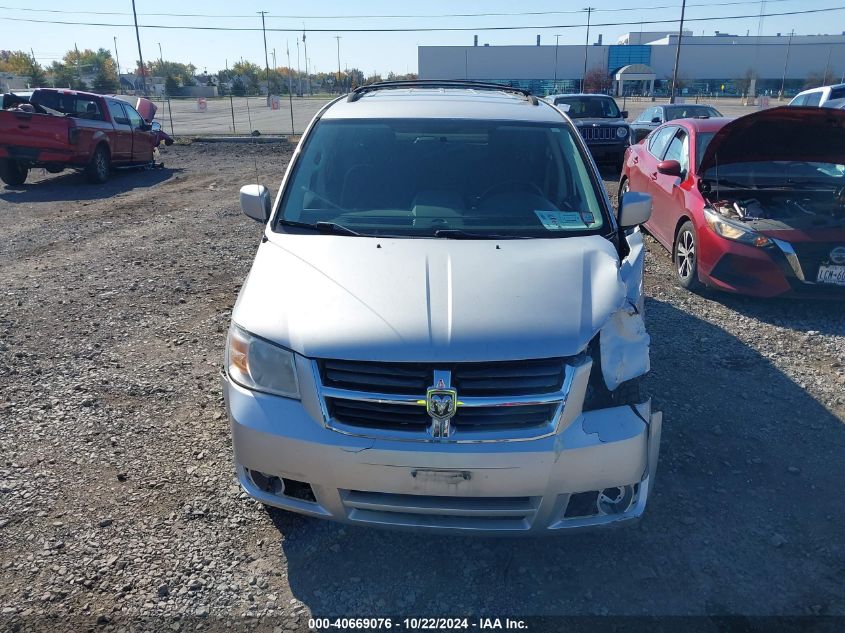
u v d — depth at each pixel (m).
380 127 4.20
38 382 4.75
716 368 5.00
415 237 3.54
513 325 2.80
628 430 2.76
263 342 2.87
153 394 4.59
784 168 7.30
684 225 6.89
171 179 14.70
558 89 77.56
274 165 16.92
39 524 3.29
